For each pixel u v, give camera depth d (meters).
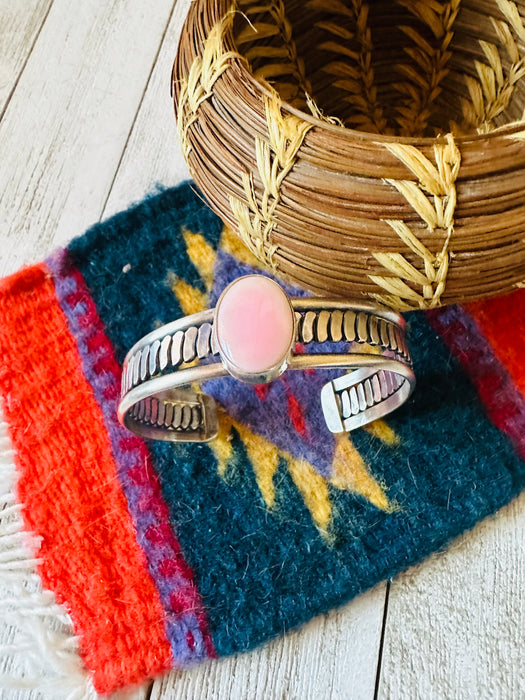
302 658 0.18
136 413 0.18
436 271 0.14
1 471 0.19
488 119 0.18
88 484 0.19
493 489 0.18
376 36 0.18
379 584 0.18
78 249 0.21
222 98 0.14
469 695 0.17
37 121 0.23
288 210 0.14
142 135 0.23
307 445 0.19
